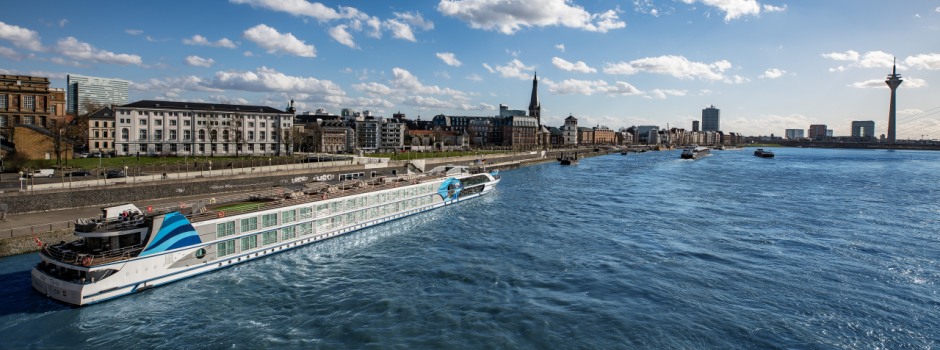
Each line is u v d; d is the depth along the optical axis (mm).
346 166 125312
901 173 193125
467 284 51469
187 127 171125
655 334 40219
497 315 43781
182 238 51156
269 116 186000
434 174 112125
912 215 90375
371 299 47312
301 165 115875
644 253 62844
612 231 75812
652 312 44375
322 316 43562
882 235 73250
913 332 40844
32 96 144250
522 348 37969
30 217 64750
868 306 45875
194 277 52844
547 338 39562
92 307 44469
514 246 66562
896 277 53812
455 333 40312
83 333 39906
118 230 47500
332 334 40156
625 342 38938
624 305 45938
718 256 61469
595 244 67562
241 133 180375
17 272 50594
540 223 82438
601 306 45656
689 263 58562
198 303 46250
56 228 59312
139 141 163250
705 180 158125
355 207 75000
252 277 53531
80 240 50375
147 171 98312
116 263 45844
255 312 44344
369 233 74875
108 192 75562
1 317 41906
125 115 160875
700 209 96750
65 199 70625
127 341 38844
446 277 53594
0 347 37438
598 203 104750
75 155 142625
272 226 61531
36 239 50062
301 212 65438
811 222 83125
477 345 38375
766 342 39031
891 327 41719
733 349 37969
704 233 74312
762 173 190125
